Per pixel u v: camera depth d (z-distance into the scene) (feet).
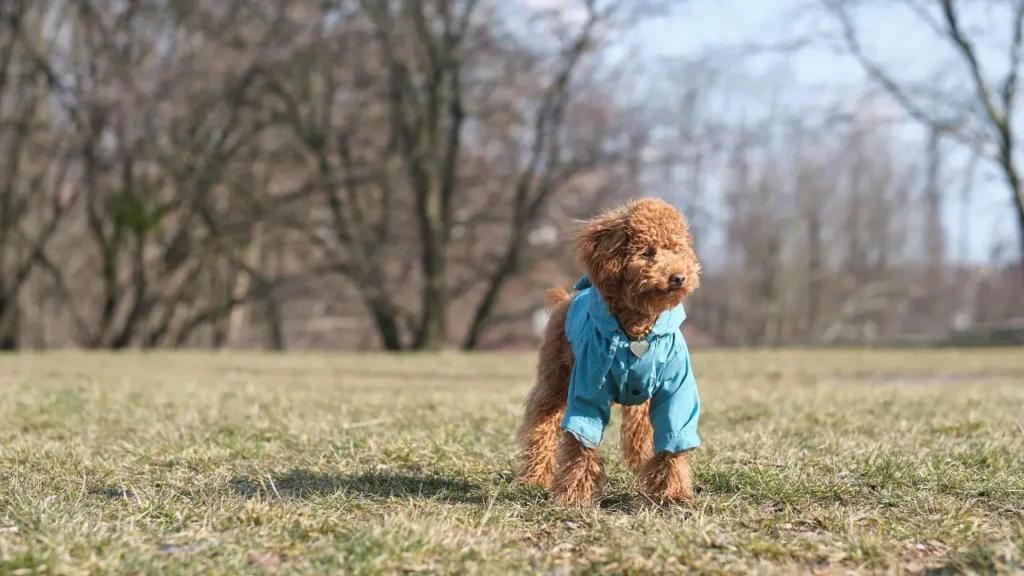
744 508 14.06
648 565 11.12
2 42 82.74
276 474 16.67
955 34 66.13
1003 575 10.48
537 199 88.02
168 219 100.37
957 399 28.02
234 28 79.00
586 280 15.94
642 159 86.58
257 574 10.66
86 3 78.33
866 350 72.54
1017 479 15.42
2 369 45.39
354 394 30.35
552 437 15.93
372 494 15.17
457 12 82.28
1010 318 173.27
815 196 178.09
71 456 17.89
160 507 13.50
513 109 85.30
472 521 13.12
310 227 85.61
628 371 14.21
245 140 85.20
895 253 193.88
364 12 78.33
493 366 50.62
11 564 10.52
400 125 86.07
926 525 12.99
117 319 123.85
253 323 130.21
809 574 11.18
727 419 24.12
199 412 24.85
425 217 83.87
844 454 17.62
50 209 105.50
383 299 84.28
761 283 174.40
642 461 15.88
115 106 75.66
